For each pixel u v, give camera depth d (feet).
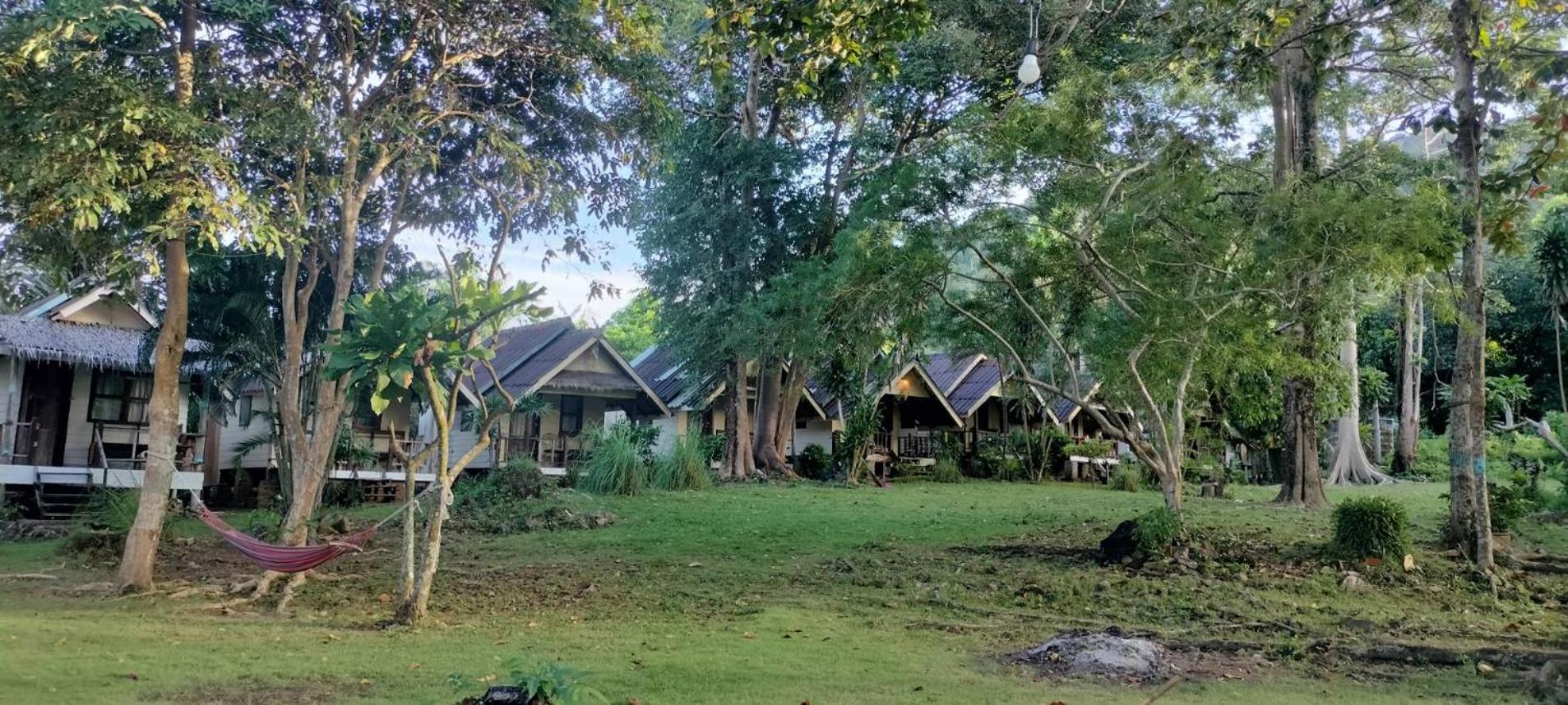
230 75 37.58
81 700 19.19
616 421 81.05
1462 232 38.70
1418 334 114.83
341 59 40.55
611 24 43.60
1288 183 42.32
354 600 33.96
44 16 29.78
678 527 53.42
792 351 69.10
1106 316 42.50
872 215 41.73
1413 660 24.67
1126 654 23.90
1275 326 42.09
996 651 25.81
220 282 52.37
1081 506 65.51
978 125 41.98
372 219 46.75
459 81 43.88
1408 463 105.70
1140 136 46.32
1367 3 41.88
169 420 36.22
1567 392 109.91
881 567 39.93
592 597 34.40
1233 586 35.17
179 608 31.58
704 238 79.10
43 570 39.27
